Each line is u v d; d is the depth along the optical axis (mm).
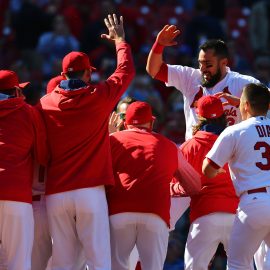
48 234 30172
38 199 30094
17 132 28797
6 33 64125
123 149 30078
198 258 30781
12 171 28391
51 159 29359
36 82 57844
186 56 60500
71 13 64812
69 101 28969
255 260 31422
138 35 62812
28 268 28703
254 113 29688
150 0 68812
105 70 57094
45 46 61656
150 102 53969
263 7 69875
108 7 62719
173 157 30141
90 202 28891
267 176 28844
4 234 28531
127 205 29562
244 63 63625
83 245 29141
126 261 30000
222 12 69562
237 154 29219
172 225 31781
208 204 30609
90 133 29094
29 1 66562
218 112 31031
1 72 29406
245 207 28797
